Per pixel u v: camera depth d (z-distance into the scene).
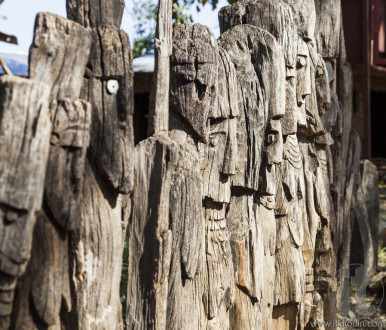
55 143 2.69
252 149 4.31
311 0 5.52
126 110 3.00
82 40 2.83
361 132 11.04
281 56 4.44
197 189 3.57
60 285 2.81
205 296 3.87
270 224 4.66
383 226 8.47
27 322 2.70
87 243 2.91
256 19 4.78
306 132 5.52
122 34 3.02
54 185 2.70
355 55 10.09
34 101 2.49
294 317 5.14
